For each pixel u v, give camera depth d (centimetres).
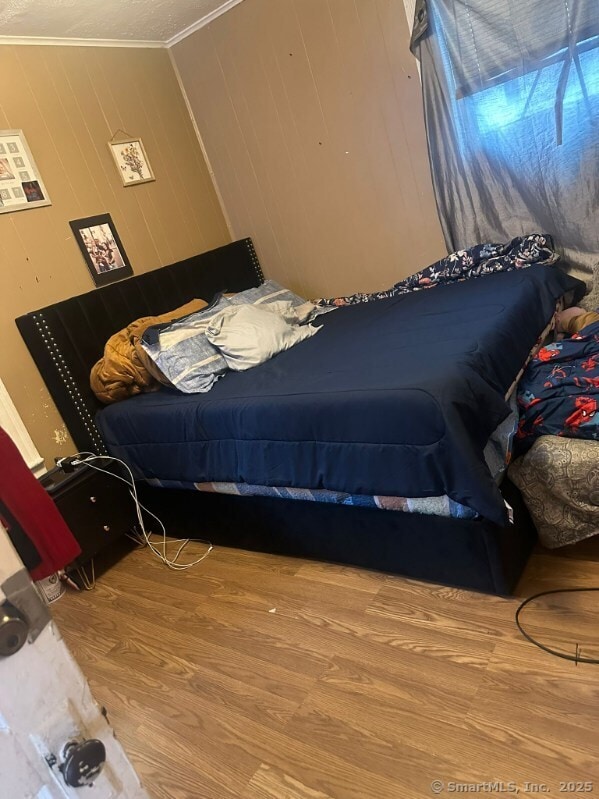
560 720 135
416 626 175
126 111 326
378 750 141
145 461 257
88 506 255
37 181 280
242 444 212
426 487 168
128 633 216
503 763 129
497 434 180
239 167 365
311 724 154
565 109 246
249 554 244
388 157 310
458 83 265
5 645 56
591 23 229
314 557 224
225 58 337
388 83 294
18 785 59
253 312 277
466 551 174
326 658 174
